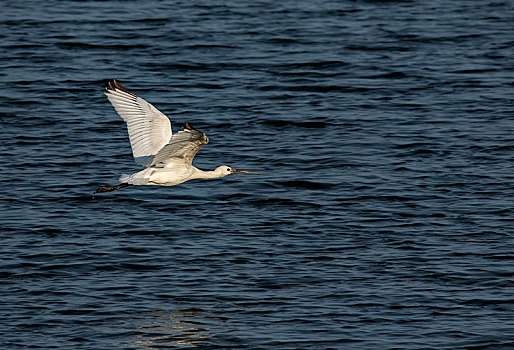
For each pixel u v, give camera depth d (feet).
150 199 82.02
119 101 52.85
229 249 72.28
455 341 59.98
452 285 67.05
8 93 106.73
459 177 86.48
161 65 117.19
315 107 104.94
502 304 64.64
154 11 140.05
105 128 98.99
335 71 116.26
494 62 119.75
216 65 117.70
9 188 82.99
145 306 63.98
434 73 115.75
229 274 68.39
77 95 107.34
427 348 59.11
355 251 72.13
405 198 81.92
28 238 73.56
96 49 122.52
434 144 94.48
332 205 80.64
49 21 133.28
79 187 84.02
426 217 78.18
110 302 64.44
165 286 66.69
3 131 96.68
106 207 80.07
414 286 66.95
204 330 60.90
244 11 140.87
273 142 95.25
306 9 142.31
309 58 120.26
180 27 132.16
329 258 70.95
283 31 131.03
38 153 91.50
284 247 72.64
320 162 90.22
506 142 94.94
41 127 98.22
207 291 65.92
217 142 94.84
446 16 139.74
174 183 55.67
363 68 117.39
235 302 64.59
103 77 112.68
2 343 59.06
